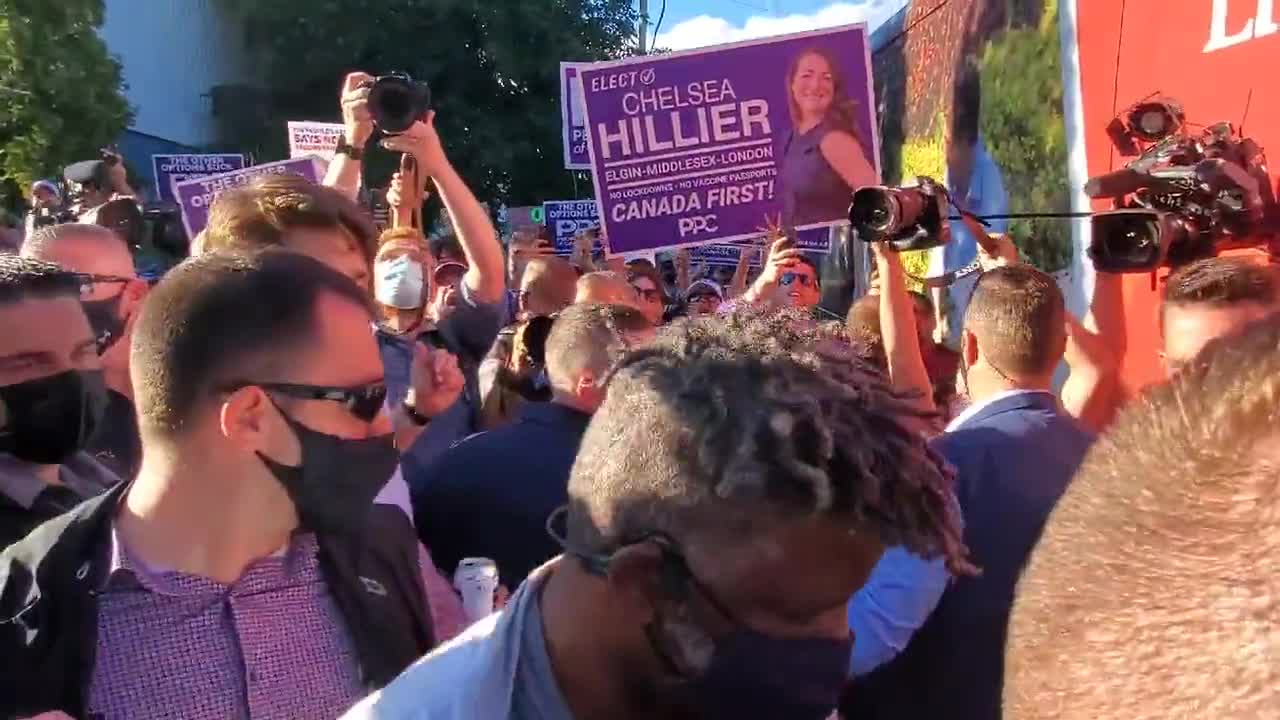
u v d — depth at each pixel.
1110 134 3.78
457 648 1.29
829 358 1.13
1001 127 6.29
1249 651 0.62
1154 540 0.68
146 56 25.70
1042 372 2.50
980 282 2.63
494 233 3.77
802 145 5.06
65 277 1.97
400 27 24.20
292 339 1.53
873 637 2.21
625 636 1.13
